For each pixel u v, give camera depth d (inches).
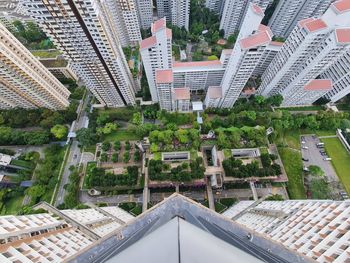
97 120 5807.1
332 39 4069.9
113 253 933.8
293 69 5113.2
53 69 6441.9
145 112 5984.3
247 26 4409.5
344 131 5748.0
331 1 6018.7
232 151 5393.7
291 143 5703.7
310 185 5007.4
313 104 6304.1
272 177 4995.1
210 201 4987.7
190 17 7775.6
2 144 5767.7
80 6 3321.9
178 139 5521.7
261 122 5762.8
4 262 1766.7
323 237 2228.1
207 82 6220.5
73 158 5679.1
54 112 5949.8
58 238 2472.9
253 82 6737.2
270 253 958.4
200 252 753.0
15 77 4771.2
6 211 4911.4
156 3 7436.0
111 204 5103.3
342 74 5526.6
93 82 5123.0
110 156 5487.2
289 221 2807.6
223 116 6156.5
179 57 7130.9
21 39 7362.2
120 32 6697.8
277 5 6948.8
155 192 5255.9
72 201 4864.7
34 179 5329.7
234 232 1011.9
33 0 3201.3
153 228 1000.2
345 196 4975.4
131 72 6461.6
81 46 4055.1
